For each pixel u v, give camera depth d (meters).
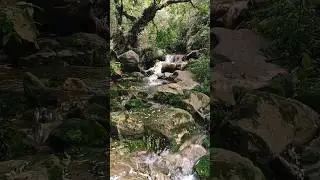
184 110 5.82
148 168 4.66
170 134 5.20
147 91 6.88
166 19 10.72
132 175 4.45
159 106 6.09
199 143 5.13
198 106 6.02
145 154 4.91
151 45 10.62
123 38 10.62
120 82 7.52
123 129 5.21
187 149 5.03
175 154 4.96
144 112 5.82
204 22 10.38
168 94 6.38
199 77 7.30
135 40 10.70
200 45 9.79
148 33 10.69
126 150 4.85
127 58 8.88
